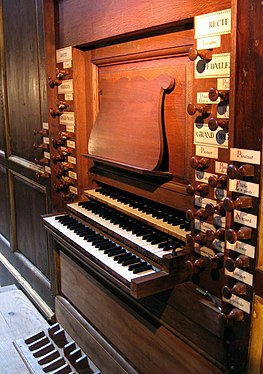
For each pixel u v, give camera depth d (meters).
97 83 1.93
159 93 1.51
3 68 2.77
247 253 1.12
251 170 1.07
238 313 1.16
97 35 1.75
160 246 1.47
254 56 1.03
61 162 2.17
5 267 3.16
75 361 1.92
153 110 1.54
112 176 1.89
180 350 1.42
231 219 1.15
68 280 2.21
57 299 2.30
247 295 1.14
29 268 2.72
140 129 1.60
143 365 1.66
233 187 1.12
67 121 2.09
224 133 1.19
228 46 1.15
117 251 1.61
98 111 1.95
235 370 1.22
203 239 1.27
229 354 1.24
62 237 1.85
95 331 1.96
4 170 3.00
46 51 2.10
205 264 1.30
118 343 1.81
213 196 1.25
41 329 2.29
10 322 2.35
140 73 1.62
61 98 2.12
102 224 1.72
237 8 1.05
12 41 2.57
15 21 2.48
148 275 1.36
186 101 1.43
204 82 1.23
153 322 1.58
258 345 1.13
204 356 1.34
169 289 1.43
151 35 1.53
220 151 1.21
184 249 1.42
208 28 1.19
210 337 1.30
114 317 1.82
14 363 1.98
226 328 1.23
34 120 2.42
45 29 2.08
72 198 2.14
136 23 1.51
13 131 2.78
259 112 1.04
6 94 2.80
